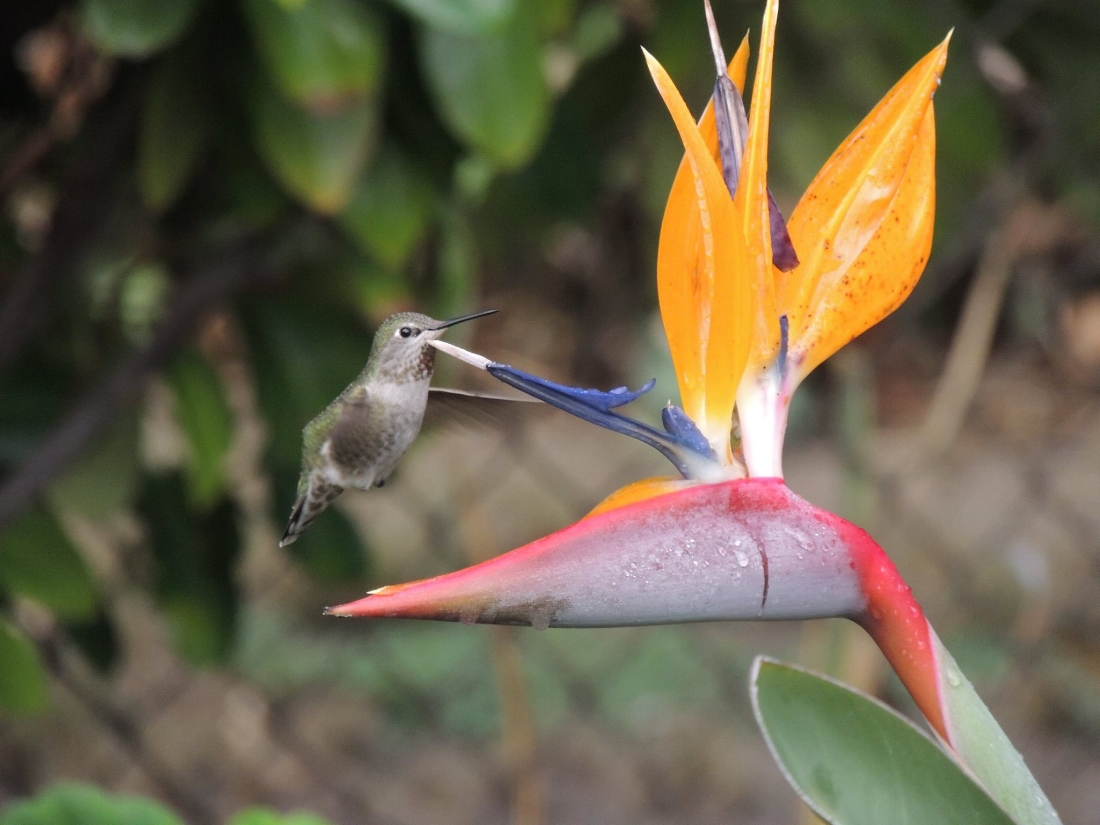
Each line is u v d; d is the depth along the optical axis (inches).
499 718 417.7
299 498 224.2
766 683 215.9
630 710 423.8
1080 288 519.8
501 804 386.9
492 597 217.0
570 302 530.0
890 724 216.1
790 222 219.0
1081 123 285.4
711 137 219.0
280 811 378.9
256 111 228.7
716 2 262.5
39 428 233.6
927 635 217.3
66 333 238.2
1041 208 380.5
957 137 269.9
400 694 427.5
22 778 378.9
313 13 227.1
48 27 237.3
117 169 233.5
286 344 238.1
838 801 215.8
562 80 281.4
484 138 228.7
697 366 218.2
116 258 238.2
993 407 530.0
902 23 261.4
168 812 226.7
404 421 223.5
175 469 243.9
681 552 217.5
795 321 218.7
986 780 216.7
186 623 247.4
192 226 236.2
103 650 249.0
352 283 233.1
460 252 238.7
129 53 226.4
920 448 381.7
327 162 228.2
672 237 218.1
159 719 402.3
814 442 480.4
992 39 270.7
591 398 218.5
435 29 228.4
